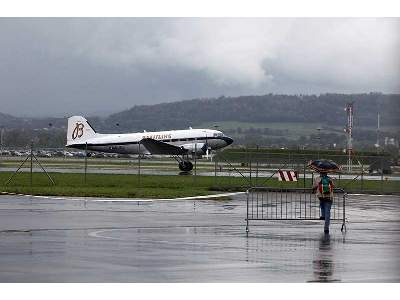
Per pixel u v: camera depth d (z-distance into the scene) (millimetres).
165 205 39531
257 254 21062
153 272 17578
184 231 27344
